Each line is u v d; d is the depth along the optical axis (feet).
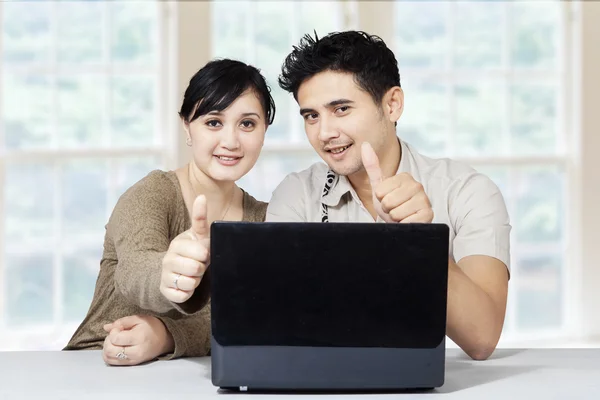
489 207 5.90
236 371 3.75
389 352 3.76
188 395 3.80
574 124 14.87
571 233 14.89
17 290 13.97
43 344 13.84
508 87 14.83
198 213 4.02
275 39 14.37
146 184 6.15
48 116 14.06
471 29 14.75
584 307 14.66
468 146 14.80
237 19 14.26
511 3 14.83
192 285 4.03
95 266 14.15
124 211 5.72
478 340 4.85
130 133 14.17
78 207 14.06
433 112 14.70
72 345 6.46
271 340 3.74
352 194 6.16
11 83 13.96
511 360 4.79
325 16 14.43
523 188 14.87
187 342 5.39
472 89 14.78
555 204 14.94
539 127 14.96
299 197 6.41
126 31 14.14
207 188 6.46
